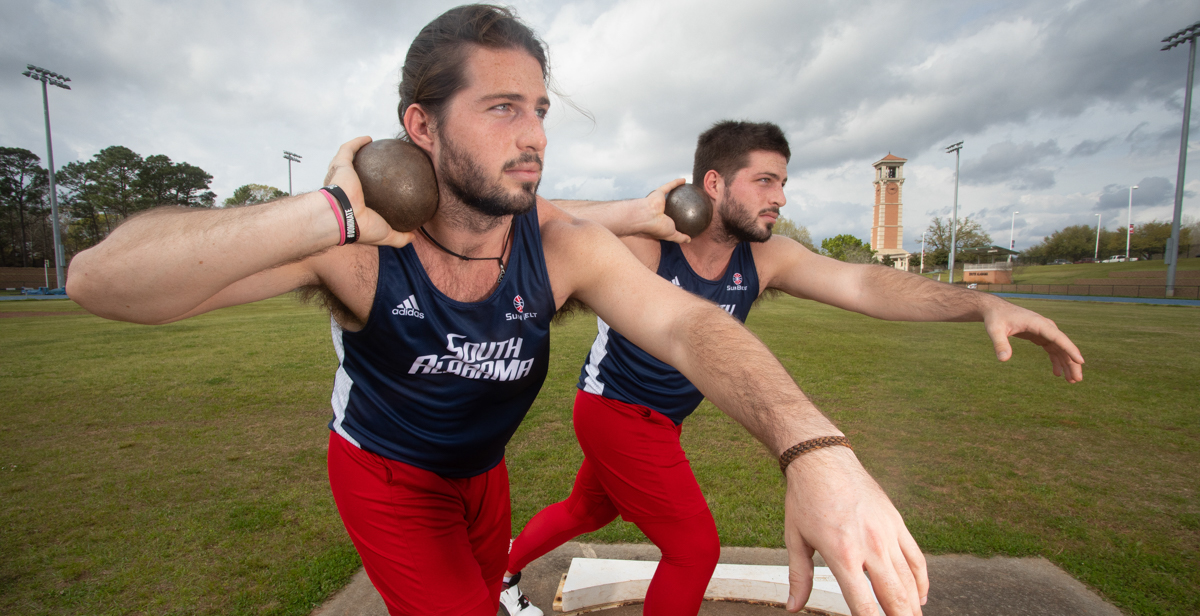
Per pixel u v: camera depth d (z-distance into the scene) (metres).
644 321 1.32
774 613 2.65
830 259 2.44
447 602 1.51
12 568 3.11
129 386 7.93
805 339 12.59
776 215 2.28
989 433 5.61
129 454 5.08
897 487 4.21
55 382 8.23
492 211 1.26
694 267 2.39
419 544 1.54
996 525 3.53
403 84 1.40
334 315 1.44
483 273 1.41
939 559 3.12
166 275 1.00
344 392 1.60
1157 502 3.92
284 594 2.81
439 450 1.57
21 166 65.19
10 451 5.18
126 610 2.71
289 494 4.13
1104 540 3.34
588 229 1.50
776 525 3.53
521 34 1.26
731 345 1.10
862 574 0.76
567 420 6.06
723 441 5.20
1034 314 1.67
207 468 4.70
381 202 1.18
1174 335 13.67
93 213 69.88
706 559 2.10
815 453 0.86
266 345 11.76
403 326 1.36
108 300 1.04
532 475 4.48
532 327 1.47
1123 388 7.68
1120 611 2.65
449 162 1.25
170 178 74.06
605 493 2.51
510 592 2.63
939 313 1.94
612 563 2.90
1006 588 2.82
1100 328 15.42
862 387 7.69
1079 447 5.17
